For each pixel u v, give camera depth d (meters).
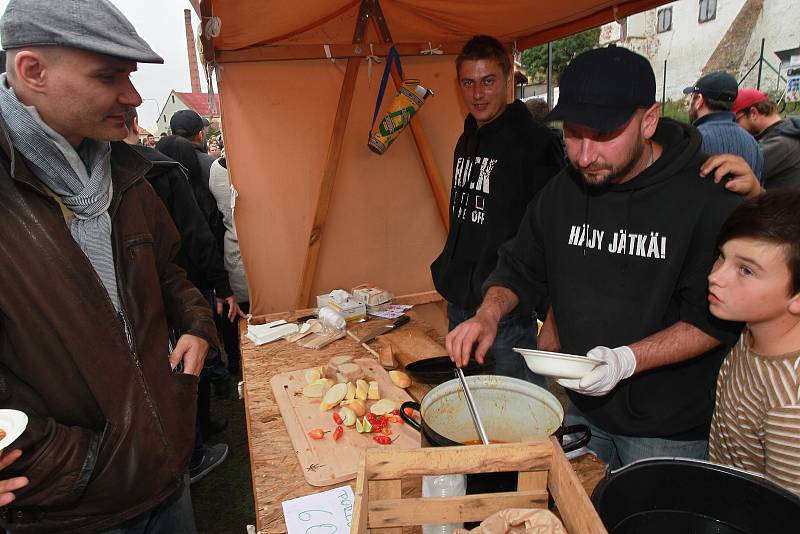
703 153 1.11
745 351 0.95
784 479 0.82
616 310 1.17
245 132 2.23
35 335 0.93
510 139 1.86
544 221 1.34
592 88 1.00
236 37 1.95
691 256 1.06
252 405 1.41
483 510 0.72
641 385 1.18
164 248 1.39
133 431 1.03
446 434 1.06
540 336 1.51
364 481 0.67
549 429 0.97
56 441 0.94
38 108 0.93
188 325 1.38
